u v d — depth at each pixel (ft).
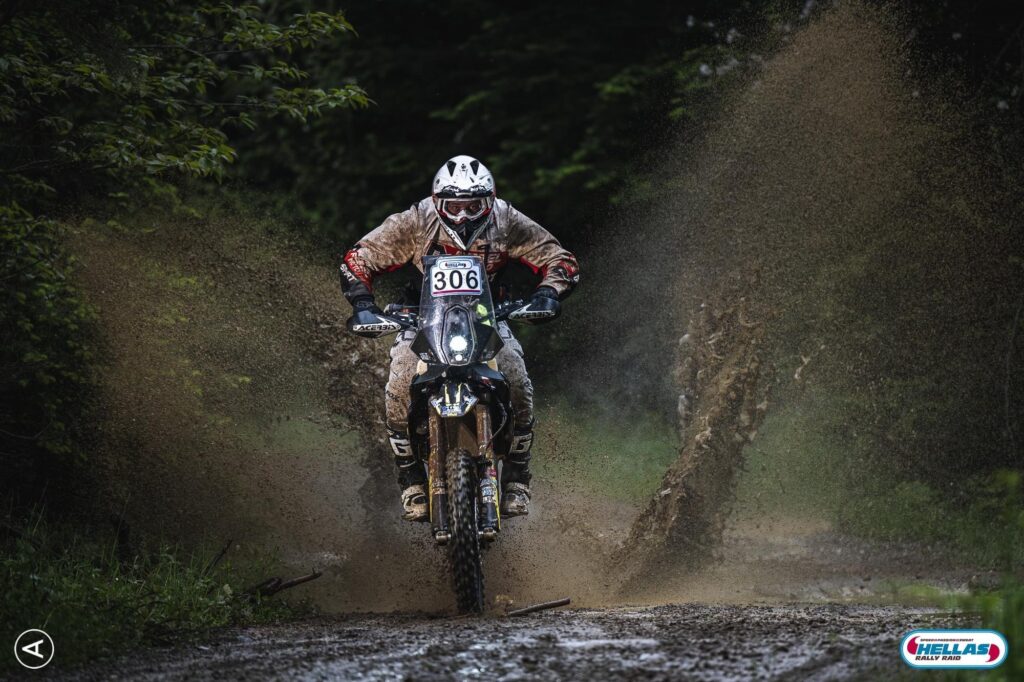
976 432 122.83
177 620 69.41
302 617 79.71
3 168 99.45
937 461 120.78
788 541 102.17
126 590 73.67
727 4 199.41
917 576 84.28
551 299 78.79
